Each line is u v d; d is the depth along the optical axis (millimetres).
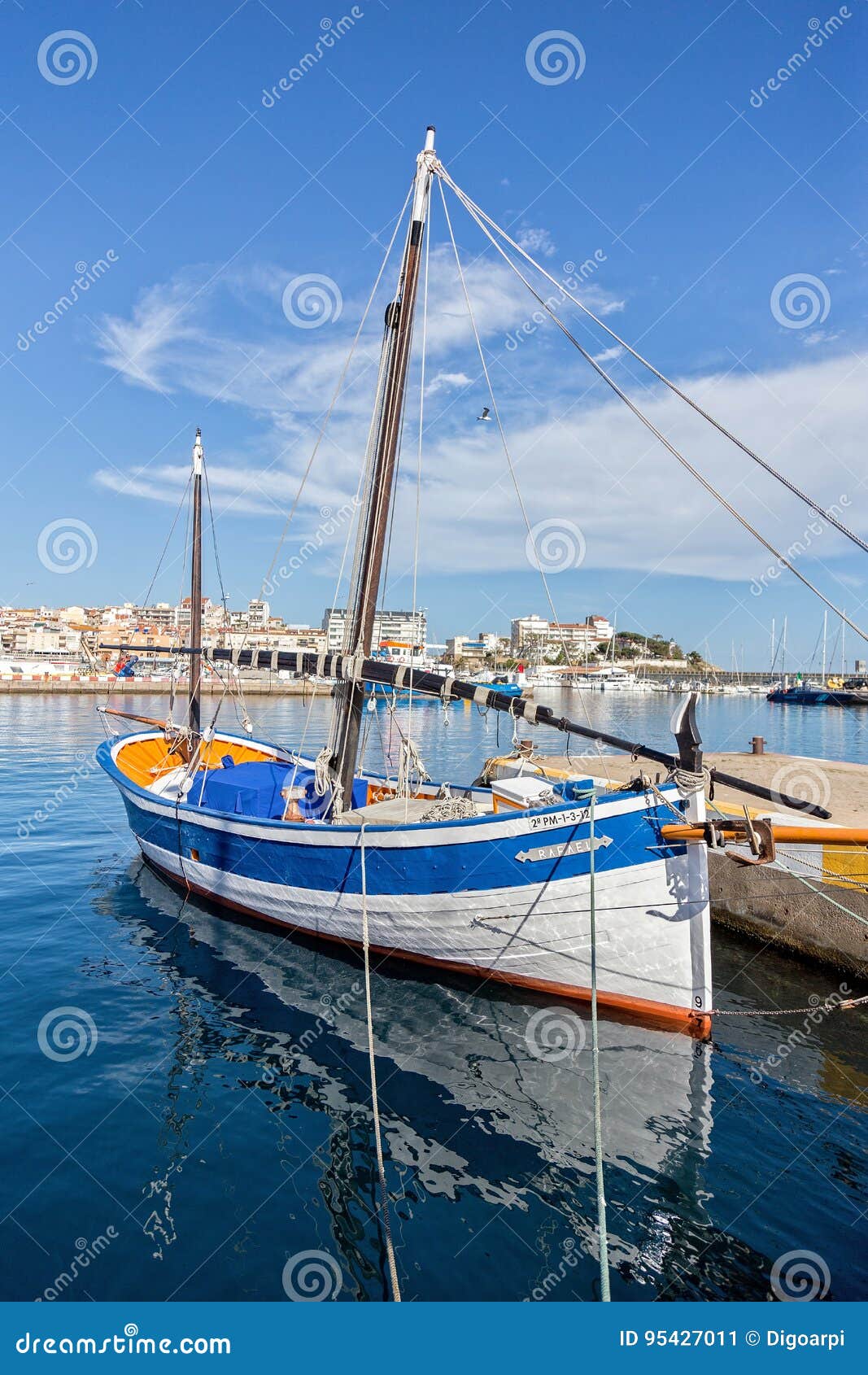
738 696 105938
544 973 9414
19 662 89688
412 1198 6078
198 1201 5957
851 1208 6105
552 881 8945
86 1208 5832
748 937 12094
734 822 7801
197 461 18031
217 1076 7781
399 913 10039
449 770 27328
